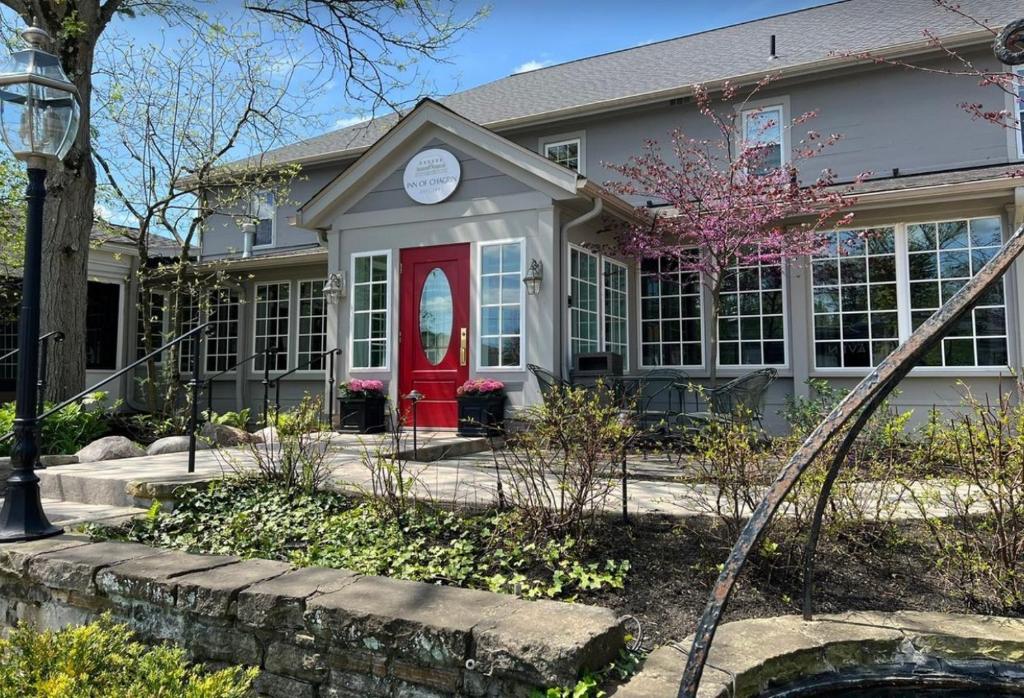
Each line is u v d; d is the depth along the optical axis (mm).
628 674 2061
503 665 1971
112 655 2107
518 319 7387
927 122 8609
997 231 7281
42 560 2949
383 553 3178
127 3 9086
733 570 1553
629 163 9836
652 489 4059
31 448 3459
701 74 10211
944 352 7477
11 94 3510
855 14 11109
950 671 2256
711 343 7477
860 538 3053
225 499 4219
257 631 2434
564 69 13391
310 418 5449
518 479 3635
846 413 1644
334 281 8469
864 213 7785
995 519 2773
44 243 7699
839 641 2277
